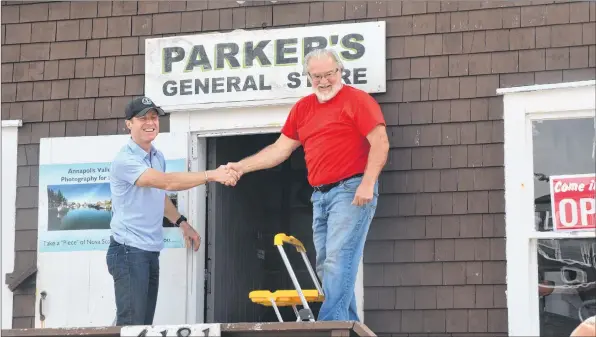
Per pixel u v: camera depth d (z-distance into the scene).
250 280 9.70
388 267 7.49
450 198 7.45
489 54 7.51
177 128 8.07
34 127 8.35
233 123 7.97
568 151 7.32
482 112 7.47
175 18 8.16
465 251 7.38
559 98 7.32
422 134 7.55
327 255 6.86
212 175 7.16
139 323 7.18
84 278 8.05
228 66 7.98
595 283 7.15
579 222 7.21
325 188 6.96
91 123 8.23
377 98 7.67
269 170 10.95
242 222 9.39
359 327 6.14
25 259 8.21
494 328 7.25
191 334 6.33
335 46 7.76
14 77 8.45
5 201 8.30
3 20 8.53
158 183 7.11
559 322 7.17
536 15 7.45
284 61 7.87
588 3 7.37
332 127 6.95
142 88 8.16
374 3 7.76
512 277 7.25
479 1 7.58
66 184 8.18
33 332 6.57
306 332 6.29
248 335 6.39
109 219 8.09
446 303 7.36
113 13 8.31
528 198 7.30
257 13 7.99
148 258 7.29
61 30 8.41
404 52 7.66
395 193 7.55
